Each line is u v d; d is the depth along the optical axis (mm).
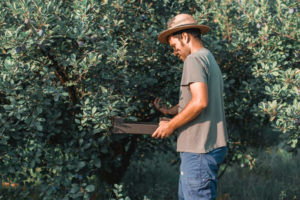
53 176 2906
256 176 4613
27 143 2727
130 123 2260
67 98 2885
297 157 5188
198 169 2090
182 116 2020
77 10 2518
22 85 2658
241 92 3449
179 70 3113
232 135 3754
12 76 2406
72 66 2643
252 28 3502
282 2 3053
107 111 2521
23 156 2727
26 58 2588
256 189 4215
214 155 2117
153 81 3125
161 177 4699
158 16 3369
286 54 3121
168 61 3281
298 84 2797
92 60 2395
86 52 2543
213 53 3318
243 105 3428
